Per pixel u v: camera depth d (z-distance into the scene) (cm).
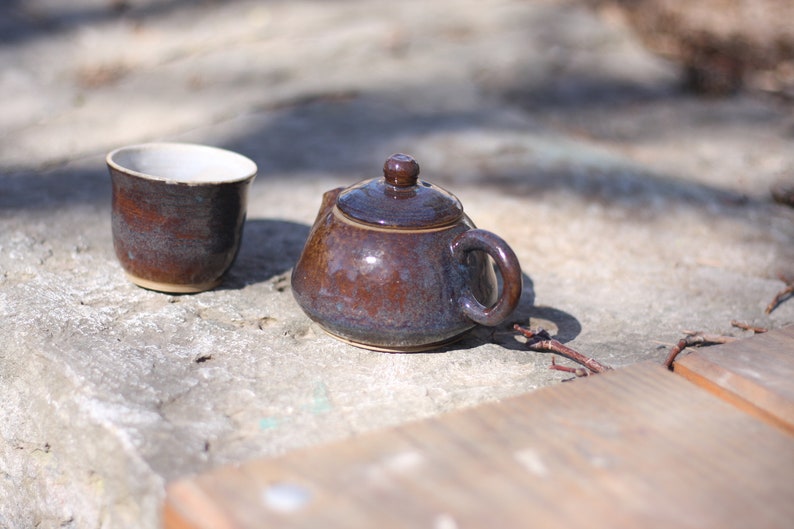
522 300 87
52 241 90
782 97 158
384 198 76
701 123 143
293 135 119
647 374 71
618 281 91
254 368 76
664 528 61
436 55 160
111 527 70
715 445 66
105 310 81
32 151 114
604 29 178
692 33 182
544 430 66
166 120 126
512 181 109
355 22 175
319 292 76
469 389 75
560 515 61
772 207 109
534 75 155
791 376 71
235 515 61
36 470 76
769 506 62
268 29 170
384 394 74
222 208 81
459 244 76
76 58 157
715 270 94
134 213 80
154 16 178
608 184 109
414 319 75
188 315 81
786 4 200
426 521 61
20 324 78
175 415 71
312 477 63
